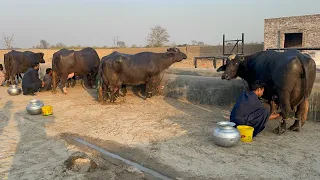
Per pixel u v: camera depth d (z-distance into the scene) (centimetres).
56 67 1180
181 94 1023
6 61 1463
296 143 580
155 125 726
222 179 444
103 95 1000
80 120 795
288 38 3331
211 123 735
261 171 466
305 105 625
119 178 455
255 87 629
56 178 458
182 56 1016
